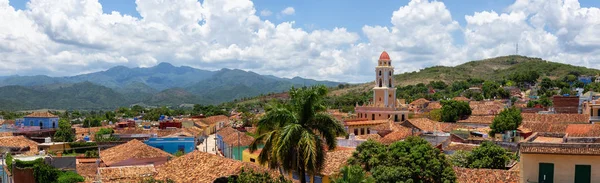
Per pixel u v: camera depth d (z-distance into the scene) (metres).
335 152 44.22
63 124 106.25
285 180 31.12
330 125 30.25
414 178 35.28
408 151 37.31
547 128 69.56
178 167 39.19
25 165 47.19
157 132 96.00
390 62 115.88
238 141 71.31
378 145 41.69
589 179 26.47
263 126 30.53
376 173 35.81
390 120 93.75
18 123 114.38
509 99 172.25
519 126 72.50
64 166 49.28
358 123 93.19
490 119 93.44
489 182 35.53
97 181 37.84
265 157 30.47
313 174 29.14
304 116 29.95
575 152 26.61
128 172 39.97
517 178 35.00
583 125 55.00
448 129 82.19
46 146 71.75
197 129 114.81
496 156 46.47
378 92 113.31
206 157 39.22
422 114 113.12
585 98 111.75
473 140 63.19
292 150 28.92
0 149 66.62
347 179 29.48
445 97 188.75
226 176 34.75
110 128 105.94
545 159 27.39
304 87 31.02
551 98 159.88
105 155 56.41
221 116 161.12
